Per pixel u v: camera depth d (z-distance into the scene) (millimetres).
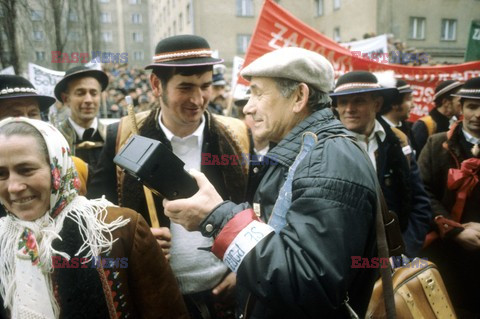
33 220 1119
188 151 1771
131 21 21812
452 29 16438
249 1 17781
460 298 2389
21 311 1090
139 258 1213
